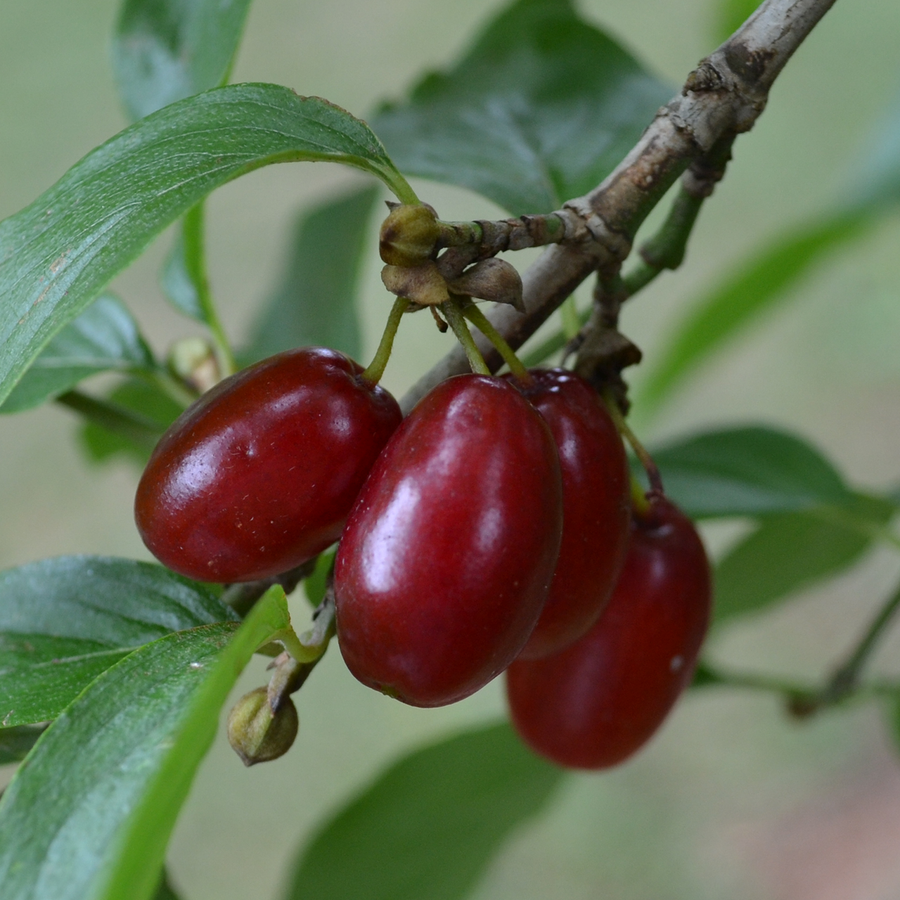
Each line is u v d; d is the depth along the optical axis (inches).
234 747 7.5
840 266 28.2
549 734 8.5
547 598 7.7
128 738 7.1
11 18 32.8
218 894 20.3
